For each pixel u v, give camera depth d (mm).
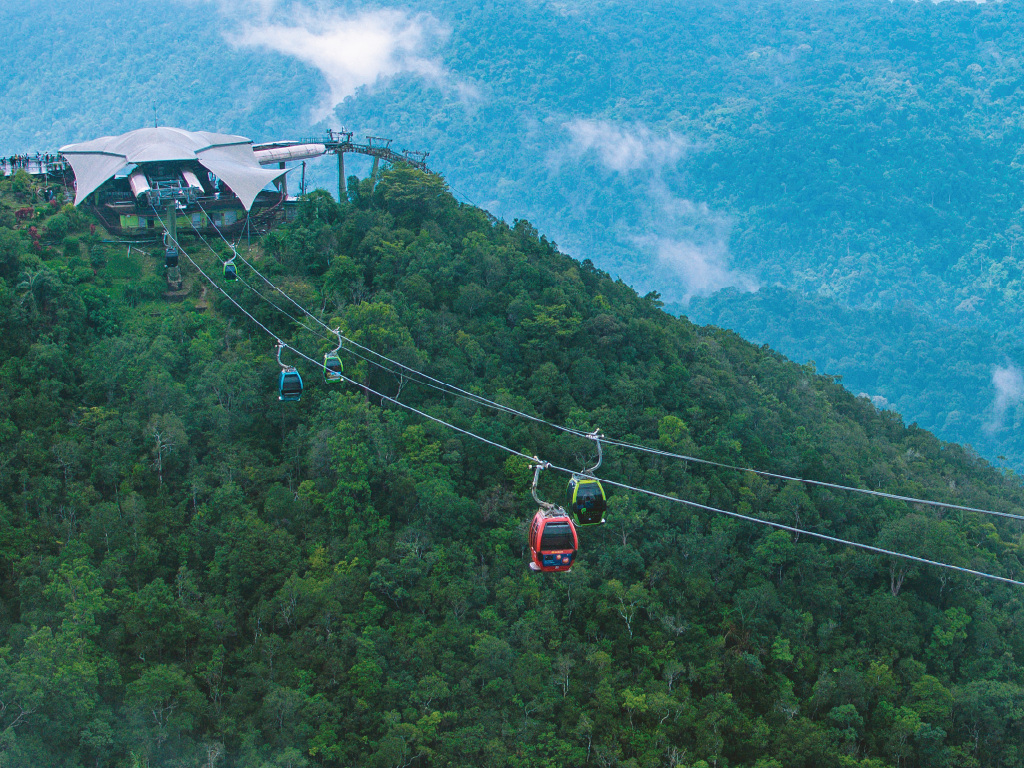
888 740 86000
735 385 126250
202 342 104625
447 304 119188
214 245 125000
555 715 83812
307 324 107938
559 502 97375
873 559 101438
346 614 85125
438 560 90062
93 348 103438
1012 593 104438
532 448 101125
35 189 131750
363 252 122312
